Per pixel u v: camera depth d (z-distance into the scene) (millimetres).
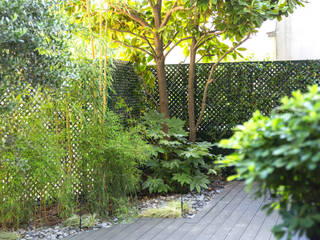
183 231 3617
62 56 3619
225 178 6074
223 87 6148
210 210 4352
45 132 3861
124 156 4148
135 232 3623
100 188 4109
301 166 1687
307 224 1539
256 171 1630
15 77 3334
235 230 3596
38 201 4172
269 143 1749
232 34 5211
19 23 3279
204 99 6027
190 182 5090
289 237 1631
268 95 6070
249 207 4406
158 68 5766
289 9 4875
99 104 4211
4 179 3596
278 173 1754
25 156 3578
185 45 6312
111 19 5484
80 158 4254
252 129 1798
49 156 3736
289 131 1604
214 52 6164
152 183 4922
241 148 1794
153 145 5270
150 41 6074
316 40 7969
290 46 8195
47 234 3594
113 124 4324
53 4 3723
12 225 3812
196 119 6289
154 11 5551
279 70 6016
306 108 1619
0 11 3148
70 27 3719
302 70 5973
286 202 1861
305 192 1788
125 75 5590
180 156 5336
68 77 3676
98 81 4301
